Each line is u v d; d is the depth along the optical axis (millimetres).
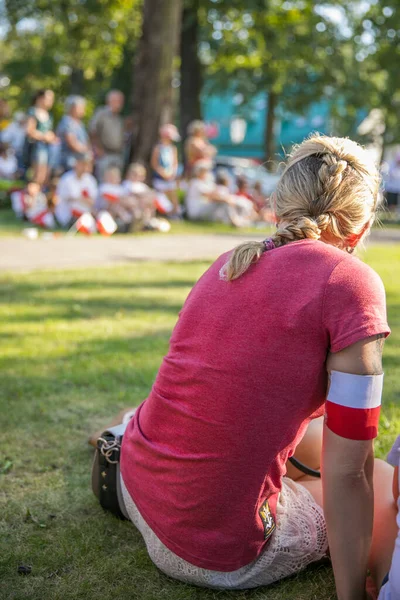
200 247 10719
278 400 2006
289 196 2127
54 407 3891
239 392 2014
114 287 7297
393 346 5254
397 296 7102
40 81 29547
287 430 2041
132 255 9648
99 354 4863
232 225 14320
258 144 40125
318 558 2334
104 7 21375
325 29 24859
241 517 2098
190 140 14922
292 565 2287
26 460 3256
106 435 2686
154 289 7250
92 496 2951
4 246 9883
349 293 1936
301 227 2059
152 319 5957
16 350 4930
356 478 1981
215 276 2148
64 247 10094
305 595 2289
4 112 15773
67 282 7492
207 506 2102
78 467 3207
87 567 2443
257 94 27984
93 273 8086
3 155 15867
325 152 2127
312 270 1986
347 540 2012
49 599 2262
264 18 22797
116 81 30234
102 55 24859
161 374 2223
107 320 5879
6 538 2617
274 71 26125
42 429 3598
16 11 24000
